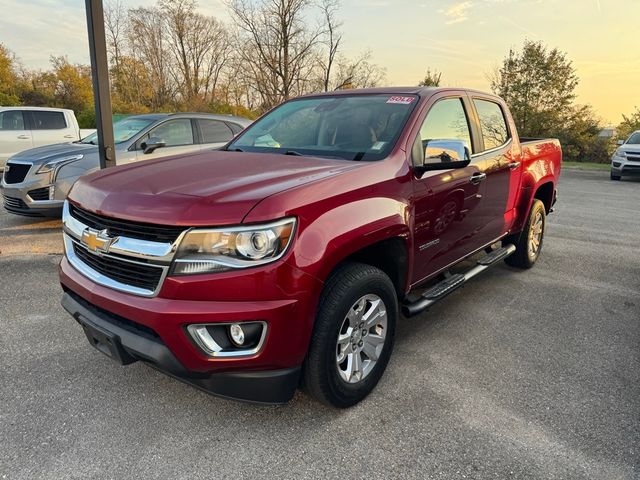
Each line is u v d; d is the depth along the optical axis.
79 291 2.48
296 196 2.22
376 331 2.79
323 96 3.90
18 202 6.51
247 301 2.09
